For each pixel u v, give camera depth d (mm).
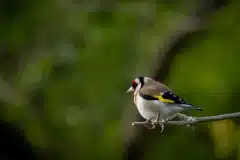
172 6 16234
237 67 15188
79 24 16406
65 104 16406
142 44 15836
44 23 16906
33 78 16438
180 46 15344
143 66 15641
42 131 16906
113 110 16016
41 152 17047
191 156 15477
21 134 17094
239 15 15664
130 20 16109
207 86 15055
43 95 16516
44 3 16906
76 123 16391
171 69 15383
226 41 15500
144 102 10133
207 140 15547
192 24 15602
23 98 16766
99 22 16266
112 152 16062
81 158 16516
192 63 15383
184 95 15109
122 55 15945
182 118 10109
